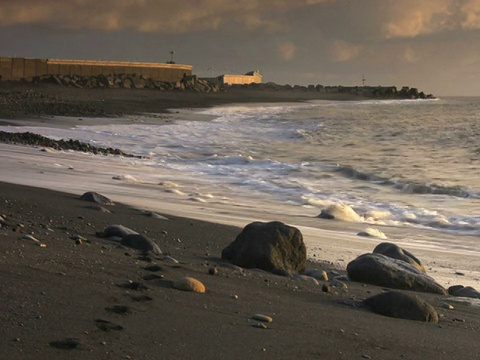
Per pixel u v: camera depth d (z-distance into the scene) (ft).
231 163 87.40
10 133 88.69
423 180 76.69
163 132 131.44
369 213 55.88
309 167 84.23
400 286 29.76
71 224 35.91
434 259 39.70
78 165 71.26
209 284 24.00
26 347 15.25
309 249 39.17
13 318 16.81
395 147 120.88
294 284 26.94
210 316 19.44
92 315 17.89
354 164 93.66
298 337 18.65
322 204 59.57
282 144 121.19
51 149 82.02
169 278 23.58
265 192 64.59
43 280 20.44
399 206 60.44
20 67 369.30
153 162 83.66
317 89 618.03
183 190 62.18
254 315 19.95
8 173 59.77
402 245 43.88
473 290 30.14
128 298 19.92
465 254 41.52
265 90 558.15
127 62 458.50
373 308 23.40
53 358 14.90
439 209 60.49
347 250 39.60
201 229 40.14
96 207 42.37
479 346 19.97
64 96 258.16
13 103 179.22
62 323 16.98
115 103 237.25
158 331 17.49
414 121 200.13
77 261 23.98
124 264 24.79
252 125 164.76
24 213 37.52
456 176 81.41
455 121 201.67
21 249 24.70
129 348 16.06
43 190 49.21
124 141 109.91
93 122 142.72
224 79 647.56
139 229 37.73
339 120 198.39
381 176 78.69
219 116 204.74
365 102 489.26
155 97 326.65
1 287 18.99
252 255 29.91
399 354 18.30
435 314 23.15
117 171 70.23
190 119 181.78
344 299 24.81
